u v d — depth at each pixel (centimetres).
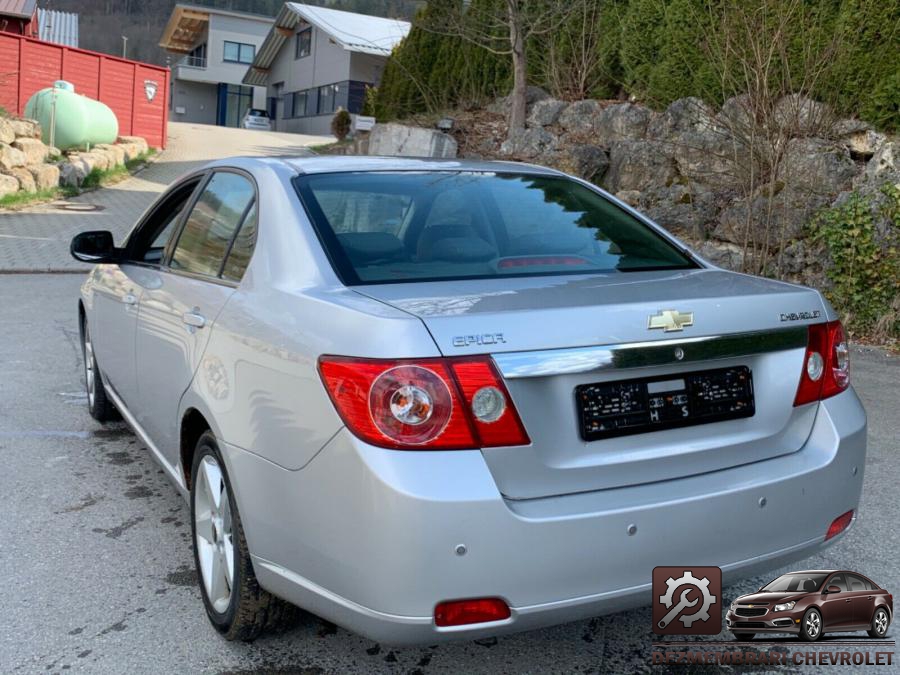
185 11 5775
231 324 289
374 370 226
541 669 287
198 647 296
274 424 254
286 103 4994
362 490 224
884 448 535
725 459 263
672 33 1185
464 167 361
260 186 321
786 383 275
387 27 4381
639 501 242
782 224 971
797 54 1009
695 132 1104
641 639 308
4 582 339
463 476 223
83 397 604
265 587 269
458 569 221
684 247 348
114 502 423
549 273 296
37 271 1150
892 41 959
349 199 310
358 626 233
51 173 1817
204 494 313
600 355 239
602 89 1393
